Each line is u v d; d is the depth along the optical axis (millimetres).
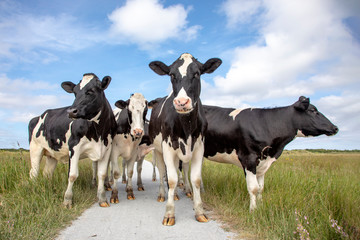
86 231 4316
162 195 6664
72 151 5812
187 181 7180
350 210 4293
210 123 5977
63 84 6105
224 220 4836
